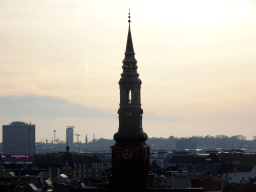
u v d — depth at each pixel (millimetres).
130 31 177875
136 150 172250
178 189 164875
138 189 167875
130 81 173750
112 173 172875
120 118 174000
